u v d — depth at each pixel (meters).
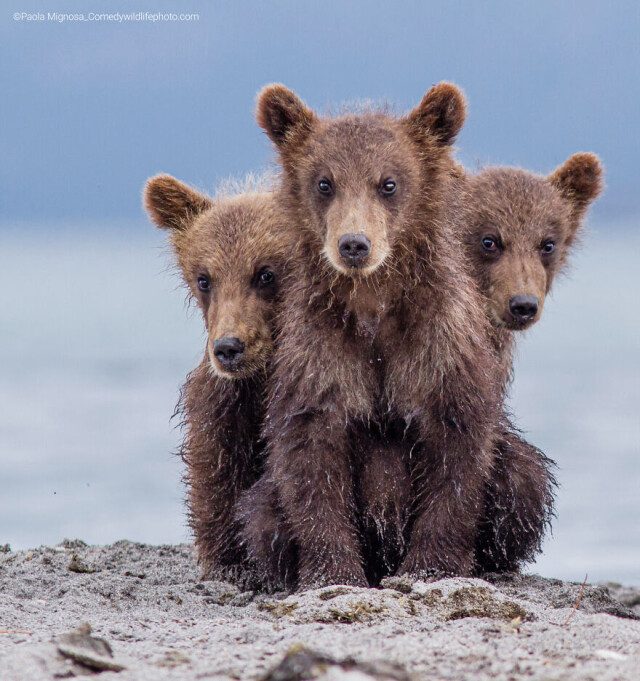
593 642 10.03
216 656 9.66
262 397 15.39
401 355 13.64
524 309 17.33
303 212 14.20
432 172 14.33
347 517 13.73
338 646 9.77
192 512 16.20
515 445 15.09
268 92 14.75
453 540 13.65
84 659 9.32
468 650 9.62
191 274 16.53
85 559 17.14
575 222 19.58
